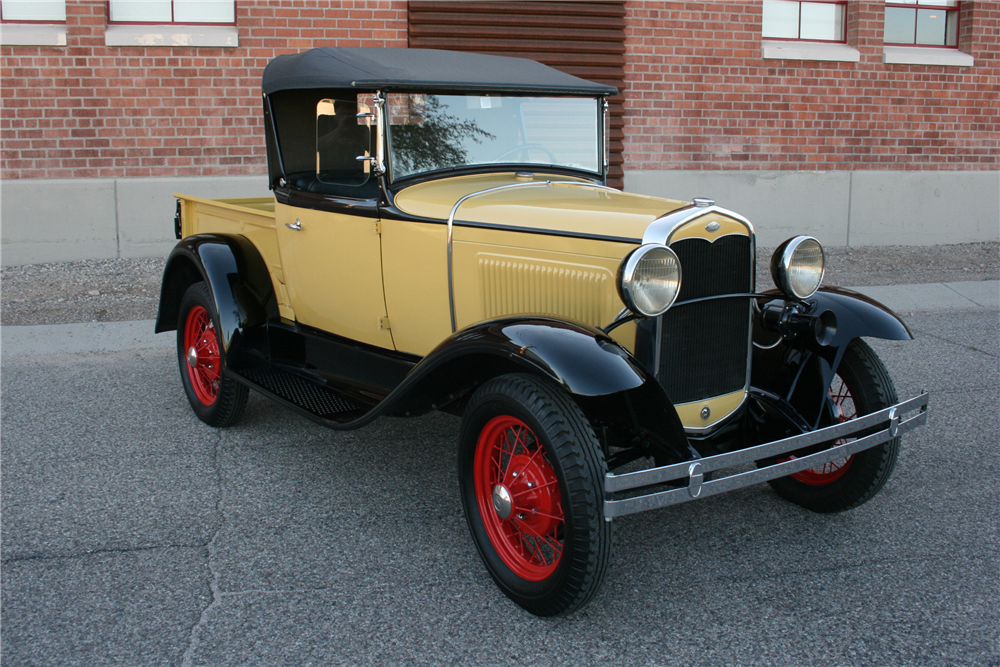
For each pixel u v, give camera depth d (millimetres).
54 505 3367
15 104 7262
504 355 2533
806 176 9016
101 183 7445
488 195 3264
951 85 9273
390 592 2756
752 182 8922
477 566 2939
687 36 8523
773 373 3342
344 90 3562
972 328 6297
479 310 3160
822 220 9164
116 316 6172
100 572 2852
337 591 2754
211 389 4395
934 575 2848
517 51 8180
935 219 9438
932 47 9469
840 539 3131
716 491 2508
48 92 7301
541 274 2932
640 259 2488
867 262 8477
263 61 7637
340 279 3729
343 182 3670
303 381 3840
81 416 4441
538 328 2574
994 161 9594
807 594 2738
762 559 2982
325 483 3633
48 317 6098
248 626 2543
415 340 3490
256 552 3012
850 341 3211
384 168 3363
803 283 3023
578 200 3152
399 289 3439
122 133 7496
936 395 4766
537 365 2436
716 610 2650
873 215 9273
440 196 3289
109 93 7406
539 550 2689
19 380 5031
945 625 2549
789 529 3221
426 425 4406
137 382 5035
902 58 9031
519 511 2672
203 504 3404
